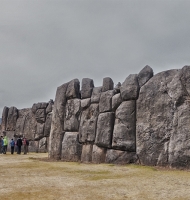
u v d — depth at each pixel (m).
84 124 17.53
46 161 17.48
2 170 12.84
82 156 17.25
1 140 28.16
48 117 27.70
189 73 12.98
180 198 7.29
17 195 7.73
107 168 13.27
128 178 10.37
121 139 14.82
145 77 14.87
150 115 13.97
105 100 16.55
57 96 20.03
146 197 7.45
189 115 12.49
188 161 12.09
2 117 33.06
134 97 14.98
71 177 10.77
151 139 13.65
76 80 19.23
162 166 12.96
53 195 7.74
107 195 7.71
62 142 18.58
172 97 13.26
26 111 30.94
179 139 12.52
